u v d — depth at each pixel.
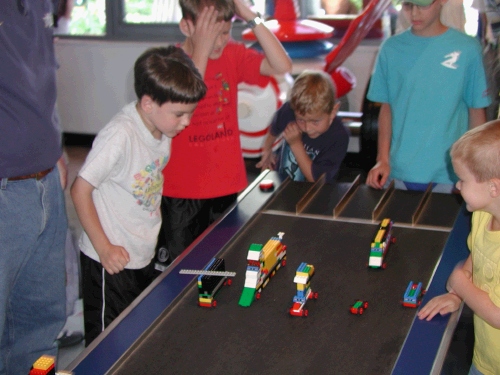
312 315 1.20
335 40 4.04
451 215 1.61
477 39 2.04
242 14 2.00
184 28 1.93
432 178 2.09
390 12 3.43
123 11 4.35
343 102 3.76
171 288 1.32
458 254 1.40
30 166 1.50
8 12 1.40
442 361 1.06
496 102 1.86
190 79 1.51
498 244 1.20
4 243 1.48
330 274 1.35
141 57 1.57
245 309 1.23
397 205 1.68
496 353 1.29
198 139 1.99
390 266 1.37
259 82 2.13
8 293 1.53
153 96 1.51
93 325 1.76
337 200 1.73
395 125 2.14
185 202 2.04
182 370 1.07
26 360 1.75
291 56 3.27
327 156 2.16
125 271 1.71
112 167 1.56
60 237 1.69
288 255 1.44
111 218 1.66
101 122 4.38
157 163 1.68
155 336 1.17
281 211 1.68
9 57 1.41
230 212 1.68
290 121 2.31
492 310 1.15
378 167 2.08
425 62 2.03
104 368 1.08
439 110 2.04
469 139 1.19
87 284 1.74
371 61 3.83
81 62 4.25
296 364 1.06
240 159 2.10
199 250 1.48
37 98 1.49
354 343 1.11
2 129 1.42
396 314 1.20
